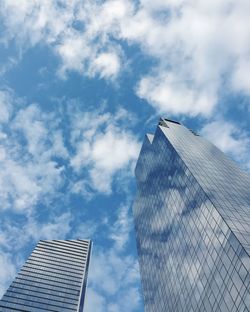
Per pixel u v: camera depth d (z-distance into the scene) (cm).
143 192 14338
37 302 13162
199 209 7931
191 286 7238
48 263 16362
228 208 7125
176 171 10412
